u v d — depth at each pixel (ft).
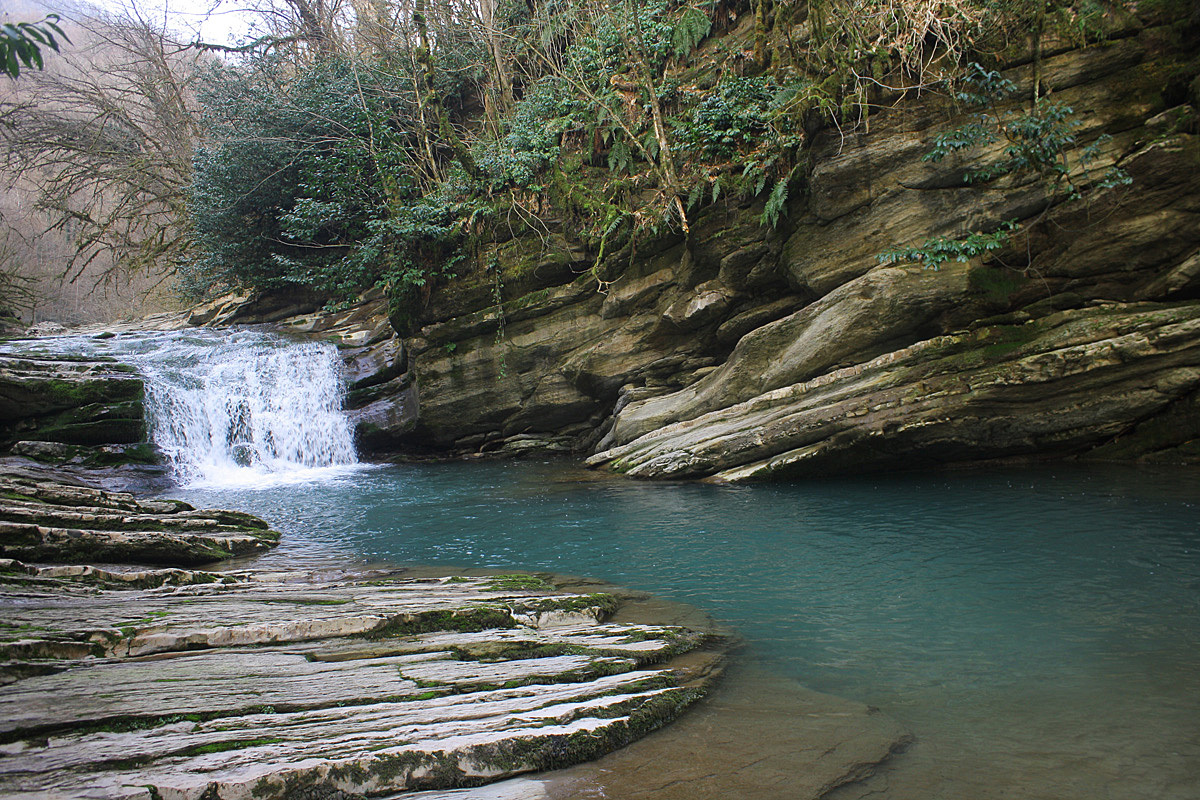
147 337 65.16
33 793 7.57
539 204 50.29
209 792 7.87
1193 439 30.73
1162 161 29.81
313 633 14.03
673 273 44.39
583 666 12.76
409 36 63.10
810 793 9.12
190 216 73.31
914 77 33.53
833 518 26.89
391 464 53.52
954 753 10.34
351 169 60.44
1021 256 32.27
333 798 8.39
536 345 50.21
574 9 55.01
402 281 52.54
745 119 40.68
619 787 9.25
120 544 23.15
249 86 68.33
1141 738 10.72
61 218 93.91
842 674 13.64
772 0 43.78
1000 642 14.90
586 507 32.45
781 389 36.24
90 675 11.19
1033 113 31.27
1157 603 16.53
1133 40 30.73
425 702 10.77
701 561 22.63
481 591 18.93
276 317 73.15
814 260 36.65
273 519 33.50
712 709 11.94
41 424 45.57
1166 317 29.53
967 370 31.99
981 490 29.43
